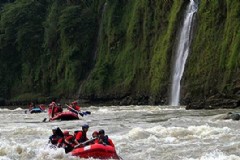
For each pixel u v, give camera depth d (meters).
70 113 46.03
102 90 106.44
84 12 121.19
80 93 111.19
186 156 20.34
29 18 131.00
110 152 20.34
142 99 96.94
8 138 29.42
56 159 20.36
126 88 101.81
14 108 102.12
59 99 118.38
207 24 79.19
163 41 92.94
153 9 102.62
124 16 113.88
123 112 59.75
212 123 34.50
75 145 21.59
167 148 22.75
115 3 115.81
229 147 21.86
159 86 89.44
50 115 48.31
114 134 30.09
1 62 131.38
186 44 83.88
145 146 23.86
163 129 29.75
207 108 61.34
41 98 120.31
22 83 128.88
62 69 120.31
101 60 113.19
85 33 119.56
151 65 96.06
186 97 77.56
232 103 60.91
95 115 53.66
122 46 110.94
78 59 117.81
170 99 85.44
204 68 75.88
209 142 23.95
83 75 116.75
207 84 73.94
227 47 72.69
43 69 125.69
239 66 66.75
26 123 43.59
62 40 121.88
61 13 125.50
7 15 131.75
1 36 130.88
